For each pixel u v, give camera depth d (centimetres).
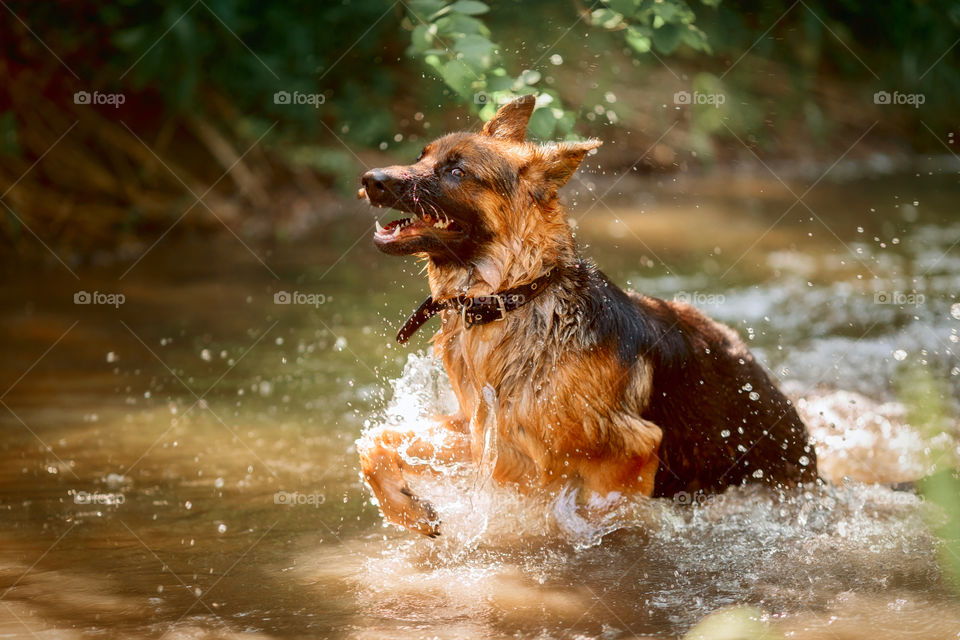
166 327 1137
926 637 469
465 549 602
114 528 625
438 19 827
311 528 633
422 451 638
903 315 1119
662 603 519
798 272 1307
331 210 1777
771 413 693
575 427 607
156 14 1706
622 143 2045
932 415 427
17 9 1625
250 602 520
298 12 1772
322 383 945
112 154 1702
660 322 660
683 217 1673
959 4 2280
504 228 603
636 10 839
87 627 487
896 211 1680
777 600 520
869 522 648
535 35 1488
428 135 1861
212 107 1830
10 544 596
